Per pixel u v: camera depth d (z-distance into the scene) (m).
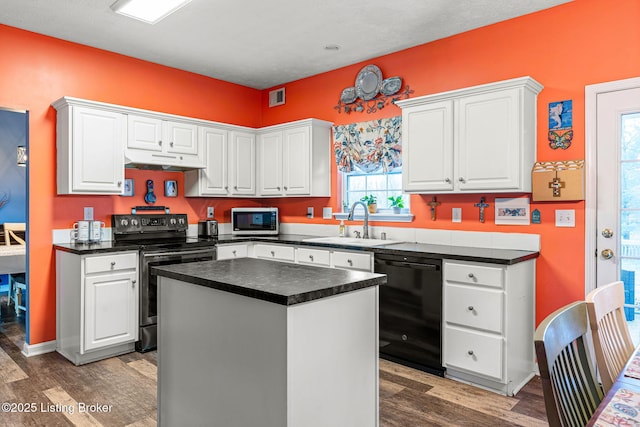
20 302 4.65
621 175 2.72
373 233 4.00
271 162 4.56
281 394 1.50
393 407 2.49
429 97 3.22
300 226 4.70
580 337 1.29
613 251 2.74
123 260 3.31
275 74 4.51
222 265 2.17
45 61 3.45
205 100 4.54
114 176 3.53
